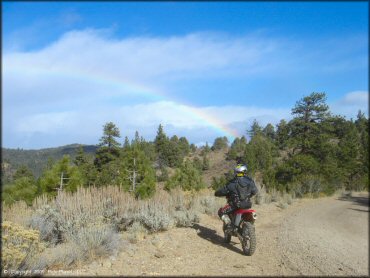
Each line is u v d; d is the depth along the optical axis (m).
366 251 7.34
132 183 17.25
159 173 59.00
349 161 38.16
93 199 9.38
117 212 9.39
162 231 8.76
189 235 8.44
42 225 7.60
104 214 9.06
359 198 25.58
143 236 7.96
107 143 37.50
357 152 40.56
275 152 48.34
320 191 27.31
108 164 33.97
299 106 41.56
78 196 9.07
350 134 42.47
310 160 30.39
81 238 6.48
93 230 6.76
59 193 9.31
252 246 6.63
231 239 8.27
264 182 29.41
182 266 5.90
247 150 41.84
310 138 38.34
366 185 36.66
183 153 102.12
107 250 6.32
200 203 13.01
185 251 6.93
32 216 8.12
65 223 7.81
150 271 5.53
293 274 5.66
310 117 40.81
